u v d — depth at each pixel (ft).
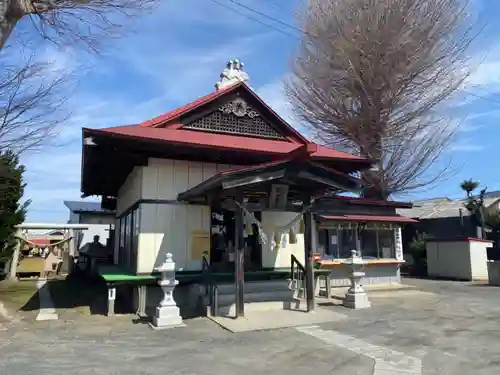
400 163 69.26
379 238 51.37
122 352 20.75
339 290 45.19
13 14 22.52
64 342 22.98
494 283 53.47
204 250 35.29
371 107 67.56
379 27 63.57
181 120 37.70
